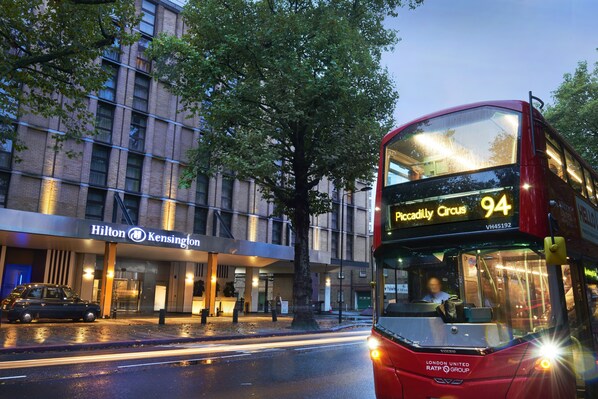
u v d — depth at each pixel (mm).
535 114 6285
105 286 25531
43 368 9961
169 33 31594
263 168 20156
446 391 5352
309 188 24203
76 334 17328
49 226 22812
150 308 33406
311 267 42312
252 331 20969
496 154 6199
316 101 21078
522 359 5090
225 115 20938
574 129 26016
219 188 33812
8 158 24422
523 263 5711
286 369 10500
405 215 6641
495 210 5867
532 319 5422
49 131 25703
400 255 6613
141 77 30359
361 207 48688
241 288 43062
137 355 12531
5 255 26797
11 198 24141
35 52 15719
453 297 6051
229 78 22734
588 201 8055
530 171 5824
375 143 21094
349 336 20438
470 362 5285
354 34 20625
